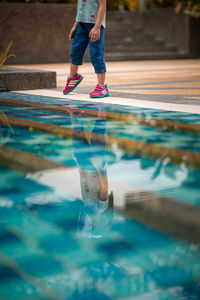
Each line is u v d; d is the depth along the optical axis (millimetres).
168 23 13648
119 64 10453
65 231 921
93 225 947
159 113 2805
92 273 741
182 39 13398
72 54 3922
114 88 4719
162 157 1618
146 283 708
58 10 11141
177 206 1077
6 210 1055
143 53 12781
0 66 4766
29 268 758
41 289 693
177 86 4863
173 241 866
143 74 7031
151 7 14438
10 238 887
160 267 759
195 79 5887
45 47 11148
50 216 1011
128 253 814
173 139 1968
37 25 10930
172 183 1285
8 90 4477
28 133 2117
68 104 3311
